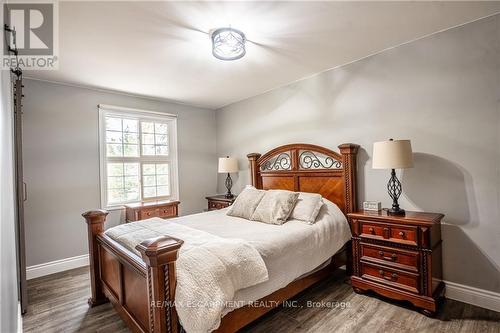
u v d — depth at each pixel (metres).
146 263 1.35
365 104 2.83
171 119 4.39
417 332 1.83
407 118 2.53
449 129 2.29
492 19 2.08
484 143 2.13
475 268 2.17
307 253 2.20
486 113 2.12
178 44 2.38
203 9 1.87
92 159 3.52
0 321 1.03
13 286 1.55
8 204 1.42
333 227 2.56
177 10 1.87
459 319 1.97
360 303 2.25
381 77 2.70
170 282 1.35
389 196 2.66
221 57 2.51
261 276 1.70
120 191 3.85
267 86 3.71
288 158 3.60
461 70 2.23
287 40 2.39
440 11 2.00
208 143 4.90
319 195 2.79
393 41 2.49
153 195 4.20
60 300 2.43
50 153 3.20
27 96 3.06
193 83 3.49
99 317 2.14
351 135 2.96
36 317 2.14
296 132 3.53
